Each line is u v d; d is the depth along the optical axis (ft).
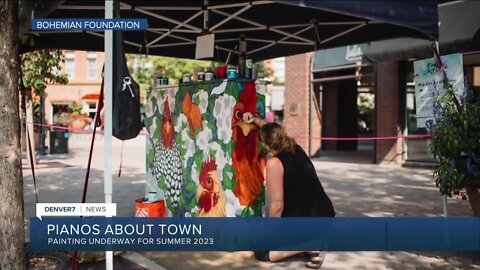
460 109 17.17
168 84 22.70
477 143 16.56
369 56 43.62
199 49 21.30
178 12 22.63
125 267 16.35
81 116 78.33
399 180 36.76
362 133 106.11
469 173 16.78
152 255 17.79
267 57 31.19
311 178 16.43
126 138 15.12
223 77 19.33
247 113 17.99
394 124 46.52
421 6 16.21
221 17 24.04
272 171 16.15
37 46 23.61
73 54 126.93
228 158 18.07
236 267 16.49
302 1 13.94
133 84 14.82
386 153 47.44
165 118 22.09
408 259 17.40
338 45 26.61
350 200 28.45
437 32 16.61
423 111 19.19
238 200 17.84
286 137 16.52
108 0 13.62
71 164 49.08
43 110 60.90
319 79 54.95
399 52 40.06
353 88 71.77
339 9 14.39
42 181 36.50
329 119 71.15
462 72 17.92
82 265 16.30
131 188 33.40
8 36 13.19
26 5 15.78
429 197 29.30
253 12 23.35
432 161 43.45
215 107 18.79
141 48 28.45
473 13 34.71
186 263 16.93
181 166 20.86
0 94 13.08
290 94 58.08
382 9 15.28
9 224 13.21
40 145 60.64
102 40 25.26
